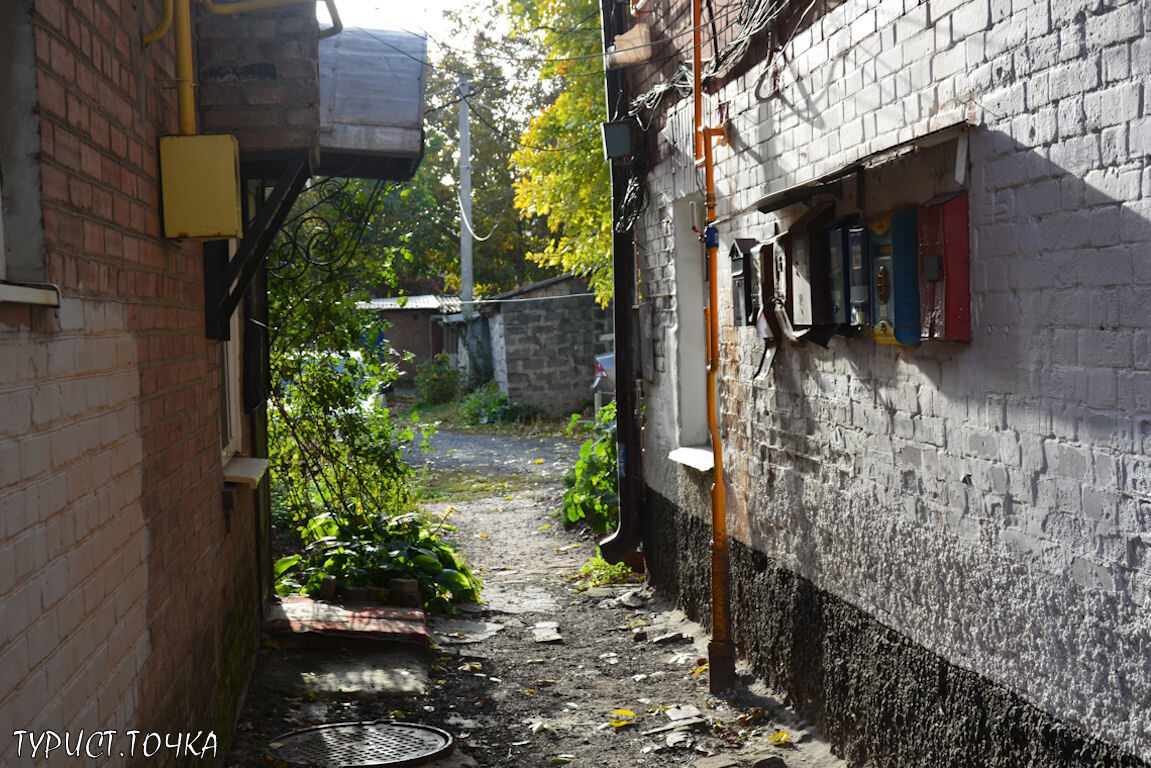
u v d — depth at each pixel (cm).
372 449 982
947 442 368
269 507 718
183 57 387
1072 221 292
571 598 845
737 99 600
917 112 383
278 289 880
